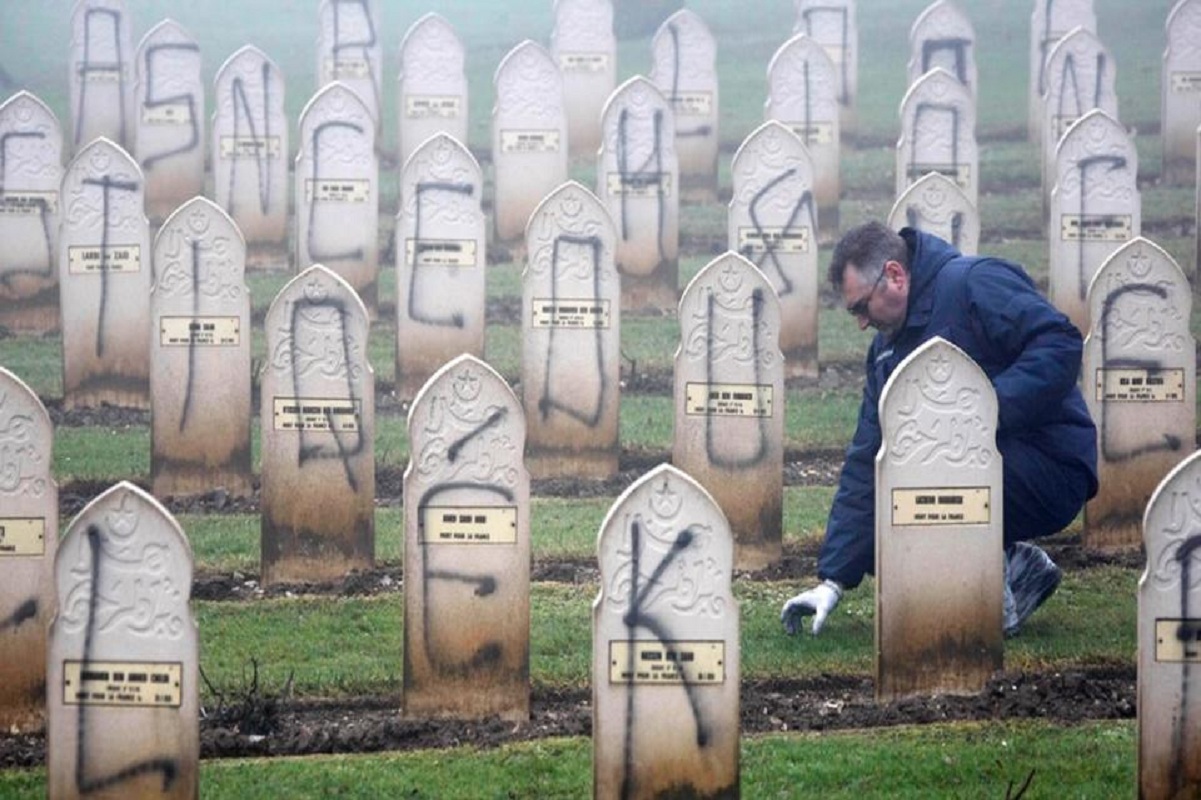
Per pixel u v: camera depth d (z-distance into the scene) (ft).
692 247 75.10
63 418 59.52
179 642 32.68
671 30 79.66
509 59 72.28
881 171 83.76
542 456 55.16
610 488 54.75
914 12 119.44
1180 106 80.89
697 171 80.64
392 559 48.47
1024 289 41.39
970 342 41.45
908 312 41.81
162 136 76.43
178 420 52.47
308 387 46.60
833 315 69.67
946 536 39.09
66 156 85.05
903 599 39.22
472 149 87.61
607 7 83.41
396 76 102.78
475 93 98.58
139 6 124.57
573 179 79.97
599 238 54.39
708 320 48.34
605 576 33.40
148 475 54.29
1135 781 34.94
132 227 59.57
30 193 67.82
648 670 33.50
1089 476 42.37
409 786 35.40
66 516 51.44
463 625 38.68
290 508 46.85
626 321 67.36
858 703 39.73
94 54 82.89
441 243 60.13
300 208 65.72
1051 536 51.21
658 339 65.36
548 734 38.37
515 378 61.87
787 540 50.24
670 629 33.47
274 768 36.35
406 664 38.73
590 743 37.45
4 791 35.27
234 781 35.65
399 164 82.64
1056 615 44.86
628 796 33.65
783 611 43.55
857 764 36.01
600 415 55.01
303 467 46.80
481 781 35.58
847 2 86.28
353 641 43.27
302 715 39.88
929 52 82.48
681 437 48.67
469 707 38.93
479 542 38.55
